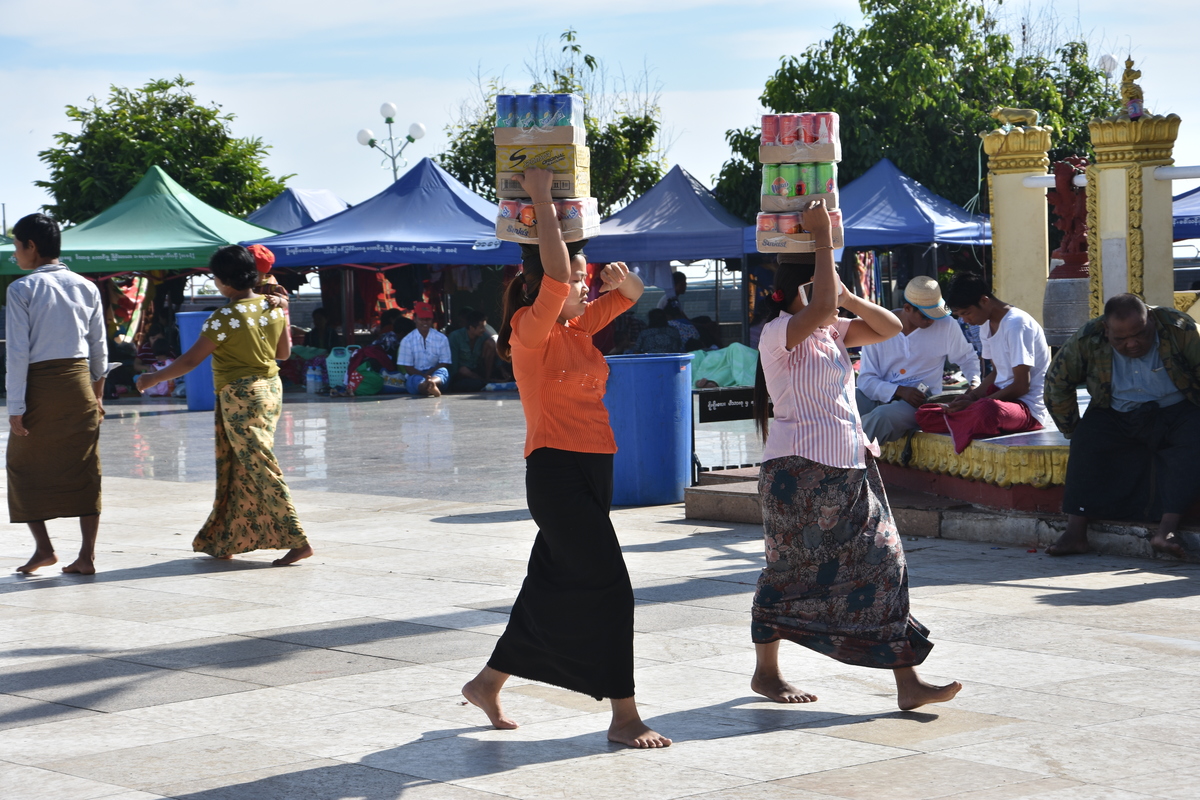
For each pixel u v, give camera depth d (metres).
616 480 9.38
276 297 7.56
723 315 30.86
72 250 22.72
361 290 27.12
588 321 4.18
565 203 4.05
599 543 4.04
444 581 6.77
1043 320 11.34
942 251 25.12
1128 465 6.89
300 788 3.71
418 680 4.89
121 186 34.50
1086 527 7.00
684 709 4.45
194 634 5.70
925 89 26.66
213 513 7.46
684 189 23.02
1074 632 5.34
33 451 7.07
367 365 21.77
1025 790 3.55
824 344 4.36
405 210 23.88
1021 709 4.33
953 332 8.46
